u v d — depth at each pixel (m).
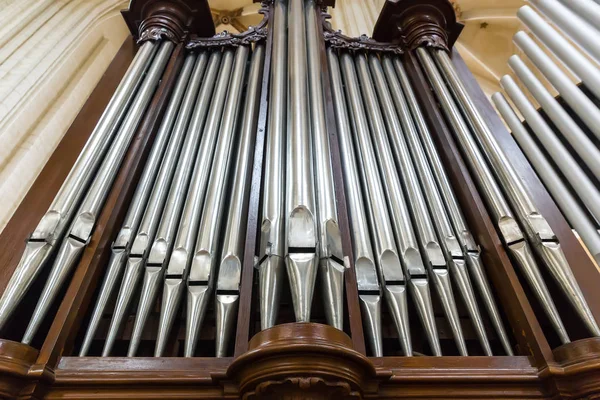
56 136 3.42
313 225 1.59
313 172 1.92
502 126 2.61
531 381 1.41
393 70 3.10
